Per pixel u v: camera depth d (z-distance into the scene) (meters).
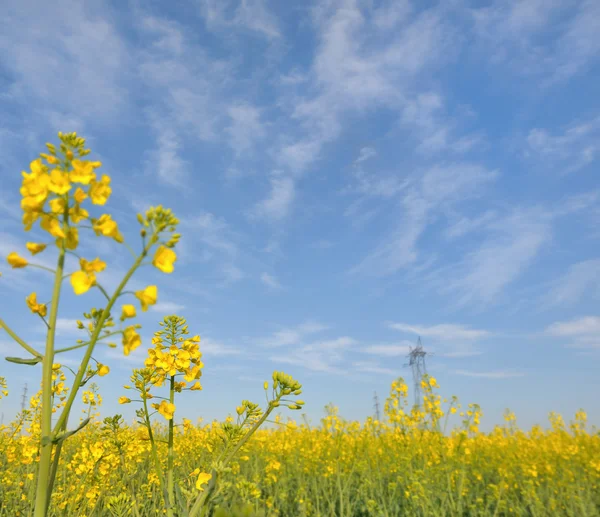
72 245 1.98
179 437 5.77
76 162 2.01
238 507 1.78
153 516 4.31
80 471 4.59
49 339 1.90
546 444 13.05
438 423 9.60
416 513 7.48
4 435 7.39
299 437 11.63
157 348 3.33
